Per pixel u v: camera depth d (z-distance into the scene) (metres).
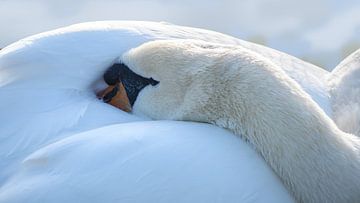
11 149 7.96
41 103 8.43
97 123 8.20
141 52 8.62
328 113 9.72
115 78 8.89
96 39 9.12
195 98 8.10
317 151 7.60
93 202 7.10
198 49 8.44
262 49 10.60
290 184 7.56
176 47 8.51
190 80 8.21
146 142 7.46
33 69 8.73
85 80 8.87
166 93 8.34
